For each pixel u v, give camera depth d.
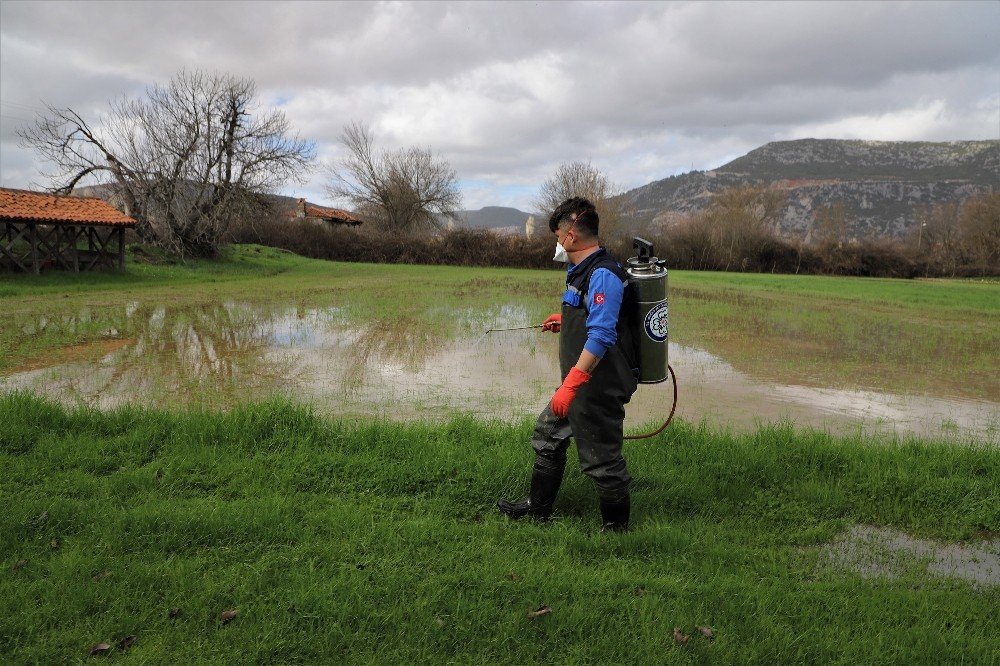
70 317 12.89
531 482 3.54
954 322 14.14
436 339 10.52
